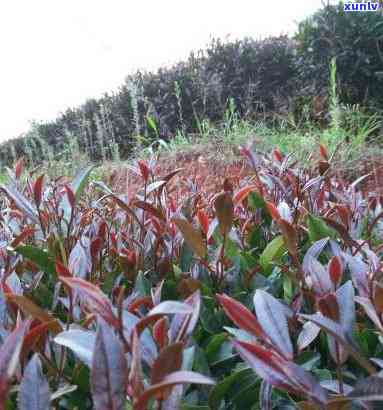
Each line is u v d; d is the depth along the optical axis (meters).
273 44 10.66
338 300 0.94
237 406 1.05
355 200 1.95
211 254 1.67
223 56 10.54
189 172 5.16
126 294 1.49
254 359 0.77
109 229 1.82
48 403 0.72
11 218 2.08
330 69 8.51
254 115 9.42
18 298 0.90
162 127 9.76
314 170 2.56
